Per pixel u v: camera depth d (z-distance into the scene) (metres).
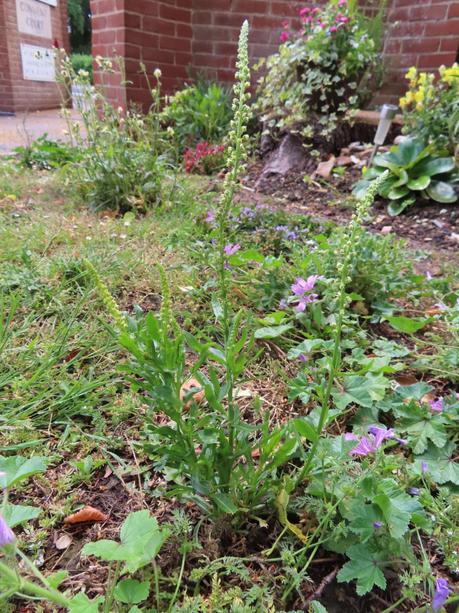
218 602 0.89
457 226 3.48
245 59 0.96
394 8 6.14
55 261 2.25
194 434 0.98
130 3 5.36
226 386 0.97
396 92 6.19
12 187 3.69
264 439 1.00
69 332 1.78
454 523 1.08
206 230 2.85
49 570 1.01
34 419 1.42
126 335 0.83
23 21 12.60
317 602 0.89
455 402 1.46
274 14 6.04
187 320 1.85
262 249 2.64
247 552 1.06
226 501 0.97
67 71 3.52
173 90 6.14
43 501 1.17
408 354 1.81
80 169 3.59
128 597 0.85
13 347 1.68
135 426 1.42
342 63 4.79
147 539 0.83
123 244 2.60
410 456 1.31
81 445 1.36
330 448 1.16
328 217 3.67
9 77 12.18
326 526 1.00
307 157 4.84
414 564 0.96
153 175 3.43
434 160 3.88
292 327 1.82
